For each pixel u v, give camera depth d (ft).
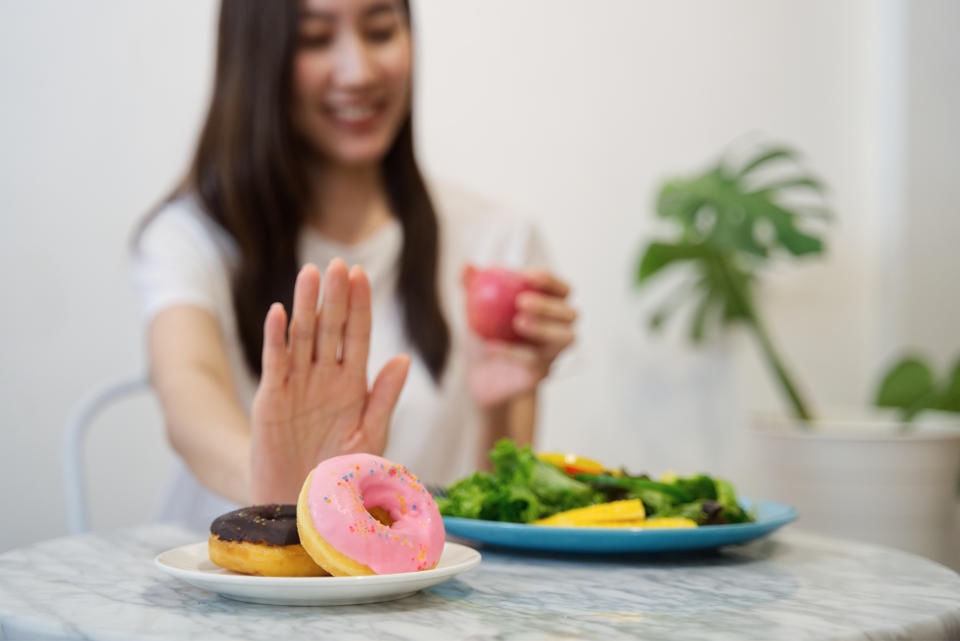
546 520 2.60
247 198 4.60
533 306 3.85
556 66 7.57
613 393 7.72
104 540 2.82
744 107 8.18
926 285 8.30
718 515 2.62
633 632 1.68
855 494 5.94
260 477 2.53
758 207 6.66
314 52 4.48
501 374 4.41
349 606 1.89
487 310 3.92
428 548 1.97
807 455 6.08
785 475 6.24
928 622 1.78
